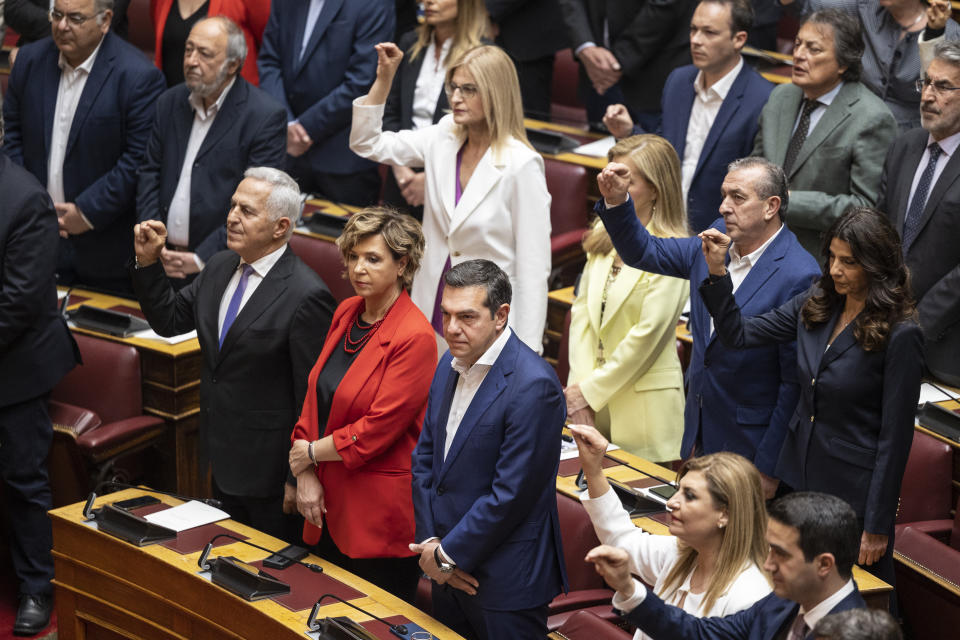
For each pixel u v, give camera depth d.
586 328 17.45
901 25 20.06
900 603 15.48
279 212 15.86
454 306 12.96
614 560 10.61
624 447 17.12
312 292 16.06
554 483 13.39
